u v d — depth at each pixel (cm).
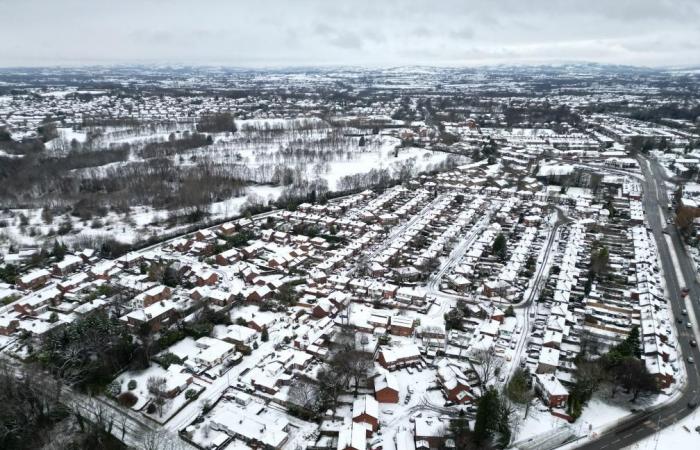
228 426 13138
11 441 12700
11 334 17700
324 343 17275
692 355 16750
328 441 12912
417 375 15750
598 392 14838
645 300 19675
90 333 16000
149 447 12400
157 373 15625
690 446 12775
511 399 14350
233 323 18588
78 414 13100
